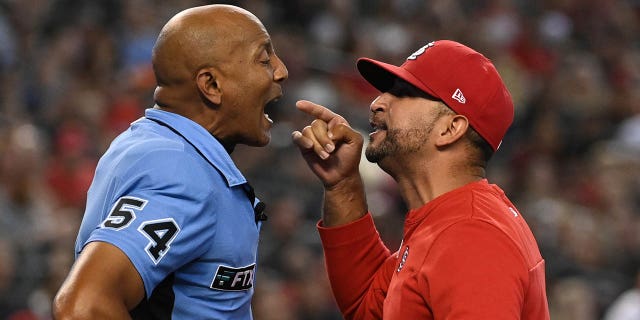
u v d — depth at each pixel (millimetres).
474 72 11219
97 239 9180
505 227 10438
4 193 25859
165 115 10305
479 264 9953
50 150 31469
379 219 29953
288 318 25094
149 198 9453
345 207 12641
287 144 34719
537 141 40625
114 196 9719
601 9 54688
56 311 8789
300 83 38219
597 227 35656
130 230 9211
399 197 32750
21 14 37812
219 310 10117
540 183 36562
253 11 41500
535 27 50562
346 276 12664
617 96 47250
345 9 43406
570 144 41688
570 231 34062
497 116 11266
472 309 9742
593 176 39125
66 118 32719
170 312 9805
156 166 9633
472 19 49531
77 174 30141
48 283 23156
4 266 23406
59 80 35094
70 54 36281
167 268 9422
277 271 29094
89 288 8875
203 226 9641
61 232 25406
